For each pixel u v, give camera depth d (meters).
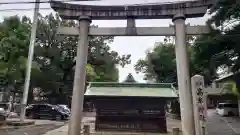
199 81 10.34
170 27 12.40
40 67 35.84
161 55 33.72
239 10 11.08
